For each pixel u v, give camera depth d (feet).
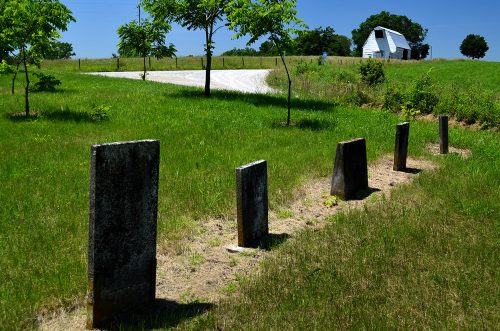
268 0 55.26
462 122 69.36
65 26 56.34
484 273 17.66
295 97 89.51
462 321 14.33
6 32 53.52
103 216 14.24
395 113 77.46
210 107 67.10
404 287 16.51
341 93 92.89
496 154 44.32
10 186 27.76
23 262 17.84
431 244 20.54
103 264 14.39
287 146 42.91
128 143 14.80
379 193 31.55
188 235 22.04
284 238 22.52
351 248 20.26
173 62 212.84
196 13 82.43
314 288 16.57
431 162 41.60
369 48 327.88
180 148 40.22
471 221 23.80
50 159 34.96
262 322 14.33
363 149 32.24
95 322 14.33
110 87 92.32
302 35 56.65
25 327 14.19
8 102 65.05
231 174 32.19
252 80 135.95
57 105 64.23
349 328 13.96
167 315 15.20
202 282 17.85
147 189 15.61
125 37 110.11
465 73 168.86
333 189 30.22
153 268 15.97
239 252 20.71
